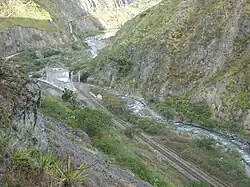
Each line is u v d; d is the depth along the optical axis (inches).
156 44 3289.9
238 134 2176.4
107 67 3587.6
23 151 438.3
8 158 407.2
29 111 545.3
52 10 5753.0
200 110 2532.0
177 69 3011.8
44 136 614.2
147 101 2920.8
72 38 5541.3
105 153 1142.3
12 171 394.6
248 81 2442.2
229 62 2714.1
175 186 1242.6
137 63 3366.1
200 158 1745.8
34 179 407.2
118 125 2142.0
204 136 2114.9
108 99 2898.6
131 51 3540.8
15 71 557.3
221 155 1802.4
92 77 3629.4
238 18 2847.0
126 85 3272.6
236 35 2795.3
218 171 1624.0
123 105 2770.7
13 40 4475.9
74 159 687.1
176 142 1978.3
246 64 2573.8
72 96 2348.7
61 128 1051.9
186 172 1596.9
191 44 3048.7
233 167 1659.7
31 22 4911.4
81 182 506.9
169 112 2549.2
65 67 4005.9
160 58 3179.1
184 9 3356.3
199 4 3272.6
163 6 3740.2
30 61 4111.7
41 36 4820.4
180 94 2824.8
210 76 2751.0
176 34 3235.7
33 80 591.8
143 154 1549.0
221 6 3029.0
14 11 4923.7
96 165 762.2
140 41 3521.2
